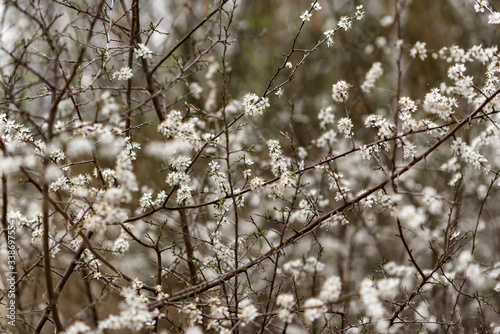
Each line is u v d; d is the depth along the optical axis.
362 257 4.61
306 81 5.43
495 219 3.87
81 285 3.52
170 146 2.18
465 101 3.37
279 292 2.60
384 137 2.14
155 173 4.00
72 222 2.19
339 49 5.34
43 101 3.74
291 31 5.84
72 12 3.51
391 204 1.95
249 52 5.57
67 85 1.80
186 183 2.29
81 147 1.85
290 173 2.26
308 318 1.73
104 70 2.23
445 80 4.14
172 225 3.60
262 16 5.94
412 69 5.18
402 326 3.14
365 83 3.19
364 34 5.34
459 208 3.53
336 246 4.02
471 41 4.71
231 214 4.03
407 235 4.24
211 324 1.93
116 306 3.66
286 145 4.58
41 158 2.06
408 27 5.53
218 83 4.24
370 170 4.26
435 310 3.42
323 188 4.08
